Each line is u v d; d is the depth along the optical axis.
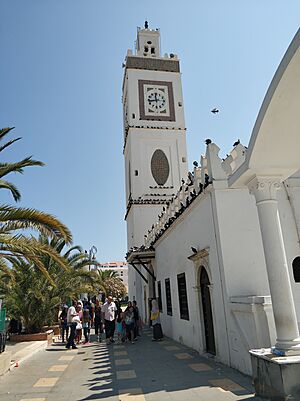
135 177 29.75
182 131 32.22
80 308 15.74
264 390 5.71
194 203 10.84
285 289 6.11
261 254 8.85
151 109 32.47
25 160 9.27
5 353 9.51
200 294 10.87
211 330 10.07
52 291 16.86
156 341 14.62
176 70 34.47
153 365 9.38
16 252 9.47
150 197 29.30
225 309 8.58
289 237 9.05
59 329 19.64
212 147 9.60
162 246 17.45
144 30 37.19
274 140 6.16
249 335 7.46
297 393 5.15
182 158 31.31
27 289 16.45
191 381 7.26
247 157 6.51
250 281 8.62
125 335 15.55
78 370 9.36
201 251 9.97
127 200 32.75
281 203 9.28
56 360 11.15
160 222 17.45
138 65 33.94
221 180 9.25
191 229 11.62
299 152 6.41
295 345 5.78
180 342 13.50
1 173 9.13
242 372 7.68
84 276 20.12
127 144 33.38
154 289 22.03
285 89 5.38
